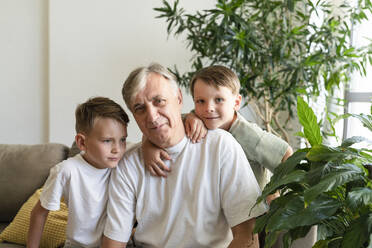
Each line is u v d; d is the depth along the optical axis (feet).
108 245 4.39
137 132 12.11
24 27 12.27
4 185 7.54
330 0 9.71
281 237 5.03
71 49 11.99
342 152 3.54
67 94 12.09
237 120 5.46
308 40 9.02
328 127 9.57
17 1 12.19
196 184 4.38
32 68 12.39
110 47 12.05
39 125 12.55
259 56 9.35
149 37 12.03
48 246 6.27
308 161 3.98
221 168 4.39
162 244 4.43
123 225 4.44
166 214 4.43
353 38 9.57
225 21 8.79
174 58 12.09
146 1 11.94
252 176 4.41
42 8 12.25
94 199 4.52
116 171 4.59
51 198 4.50
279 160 5.21
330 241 3.45
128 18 11.99
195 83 5.28
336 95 9.66
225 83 5.08
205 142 4.53
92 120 4.31
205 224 4.35
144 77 4.19
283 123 11.19
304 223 3.16
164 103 4.25
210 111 5.05
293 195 3.59
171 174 4.47
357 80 9.59
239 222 4.20
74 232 4.60
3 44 12.27
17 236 6.64
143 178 4.51
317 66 8.77
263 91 9.44
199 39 9.76
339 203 3.32
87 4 11.92
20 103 12.46
